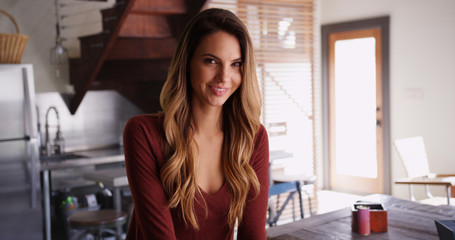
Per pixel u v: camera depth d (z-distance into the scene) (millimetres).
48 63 4797
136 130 1233
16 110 3885
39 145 4680
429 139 5688
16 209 3902
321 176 6930
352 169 6621
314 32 5773
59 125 4801
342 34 6602
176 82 1228
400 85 5969
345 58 6598
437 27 5551
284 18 5516
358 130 6508
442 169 5566
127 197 3863
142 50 4723
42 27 4742
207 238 1312
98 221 3213
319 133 6906
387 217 2178
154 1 4402
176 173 1230
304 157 5934
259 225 1378
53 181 4438
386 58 6078
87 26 5000
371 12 6242
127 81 5246
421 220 2236
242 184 1303
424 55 5695
